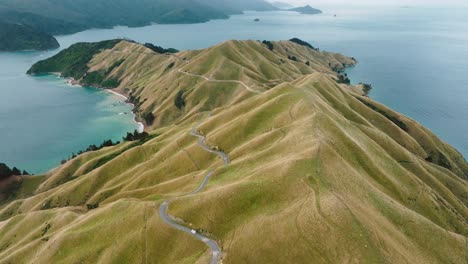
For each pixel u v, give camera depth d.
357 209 87.62
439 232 99.31
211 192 101.38
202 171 135.62
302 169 98.88
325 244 75.69
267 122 159.62
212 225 93.00
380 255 74.75
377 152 145.25
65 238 102.56
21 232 140.50
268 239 81.38
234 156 142.50
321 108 163.75
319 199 86.25
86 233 102.25
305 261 74.44
